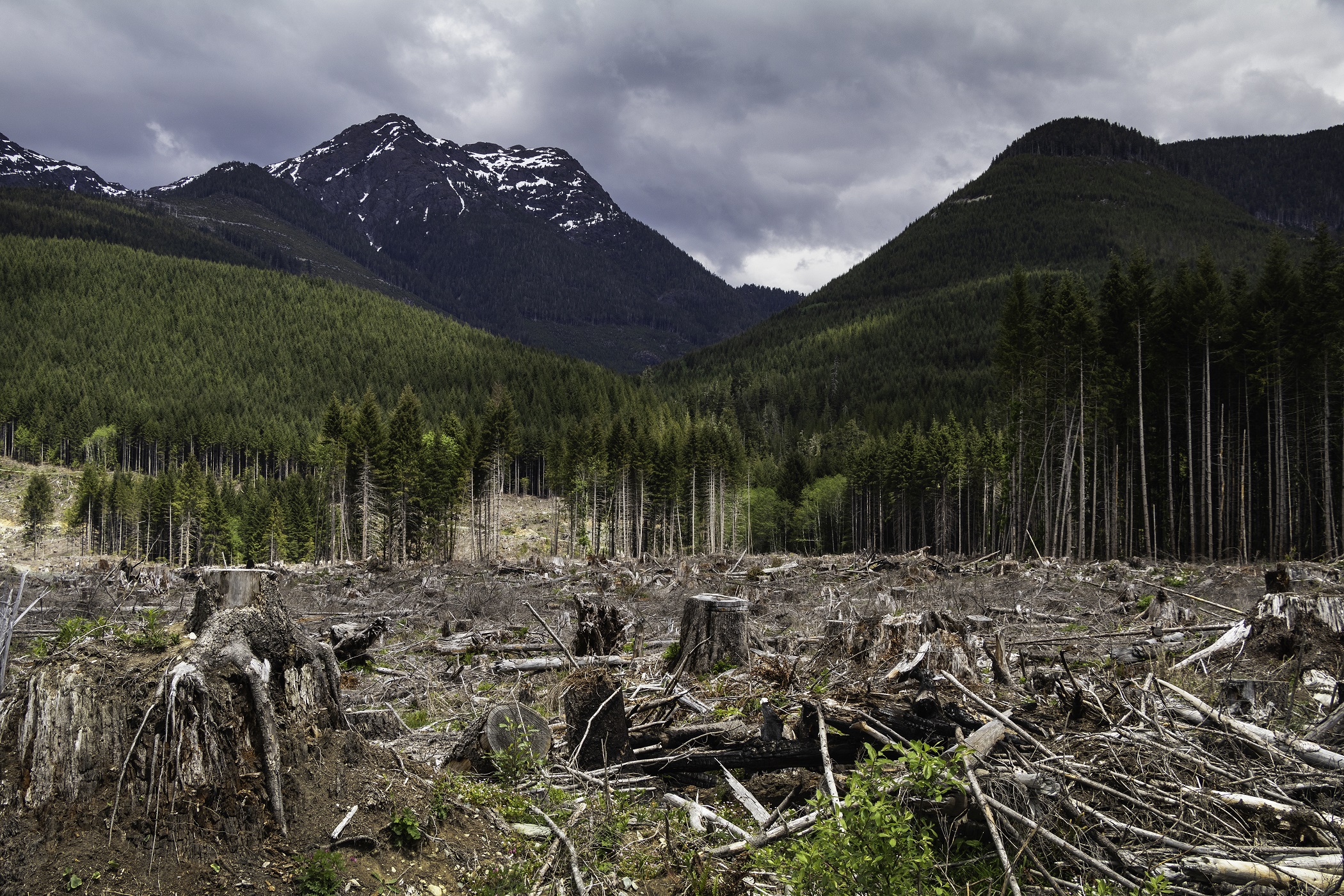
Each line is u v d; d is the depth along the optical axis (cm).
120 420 12412
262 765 420
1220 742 591
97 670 419
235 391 15425
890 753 551
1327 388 3862
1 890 347
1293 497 4075
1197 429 4369
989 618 1409
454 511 6662
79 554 8475
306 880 392
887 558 2984
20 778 378
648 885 458
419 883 424
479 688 984
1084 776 509
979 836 462
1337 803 489
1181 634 1113
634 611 1627
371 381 16350
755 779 587
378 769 481
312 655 485
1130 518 4191
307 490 8056
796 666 848
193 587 2025
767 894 434
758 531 9006
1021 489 4731
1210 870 411
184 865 382
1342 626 883
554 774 594
